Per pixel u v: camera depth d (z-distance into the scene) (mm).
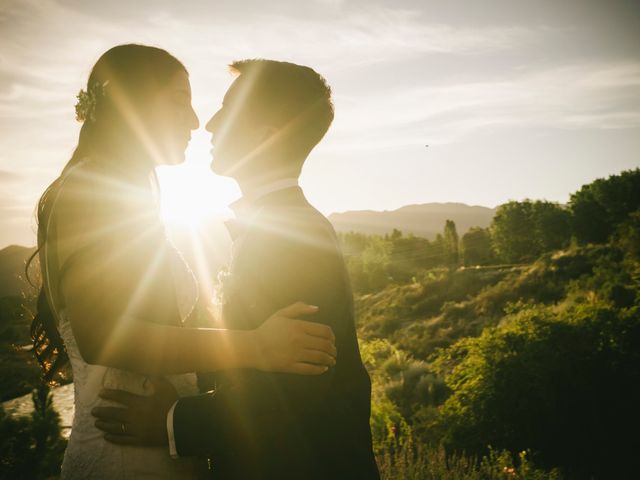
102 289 1273
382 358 19719
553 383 8453
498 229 76875
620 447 7859
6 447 4078
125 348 1278
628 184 64250
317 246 1510
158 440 1444
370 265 68688
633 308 9172
